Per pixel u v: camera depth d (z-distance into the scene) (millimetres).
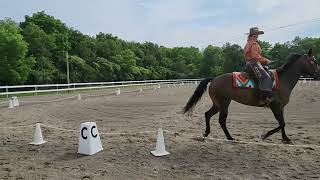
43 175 6215
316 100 20328
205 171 6293
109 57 74750
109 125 11812
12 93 26891
